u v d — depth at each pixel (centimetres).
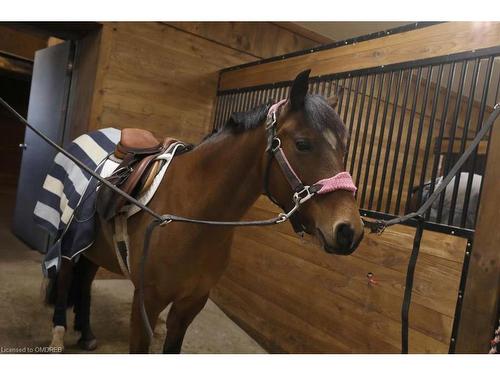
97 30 280
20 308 220
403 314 118
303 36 366
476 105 362
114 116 287
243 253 264
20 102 695
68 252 156
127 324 227
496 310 135
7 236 350
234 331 247
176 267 126
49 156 313
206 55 322
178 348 146
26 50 504
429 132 170
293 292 222
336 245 100
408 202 174
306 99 111
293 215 113
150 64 297
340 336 193
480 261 140
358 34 362
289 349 219
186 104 318
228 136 127
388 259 176
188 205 127
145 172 142
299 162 108
